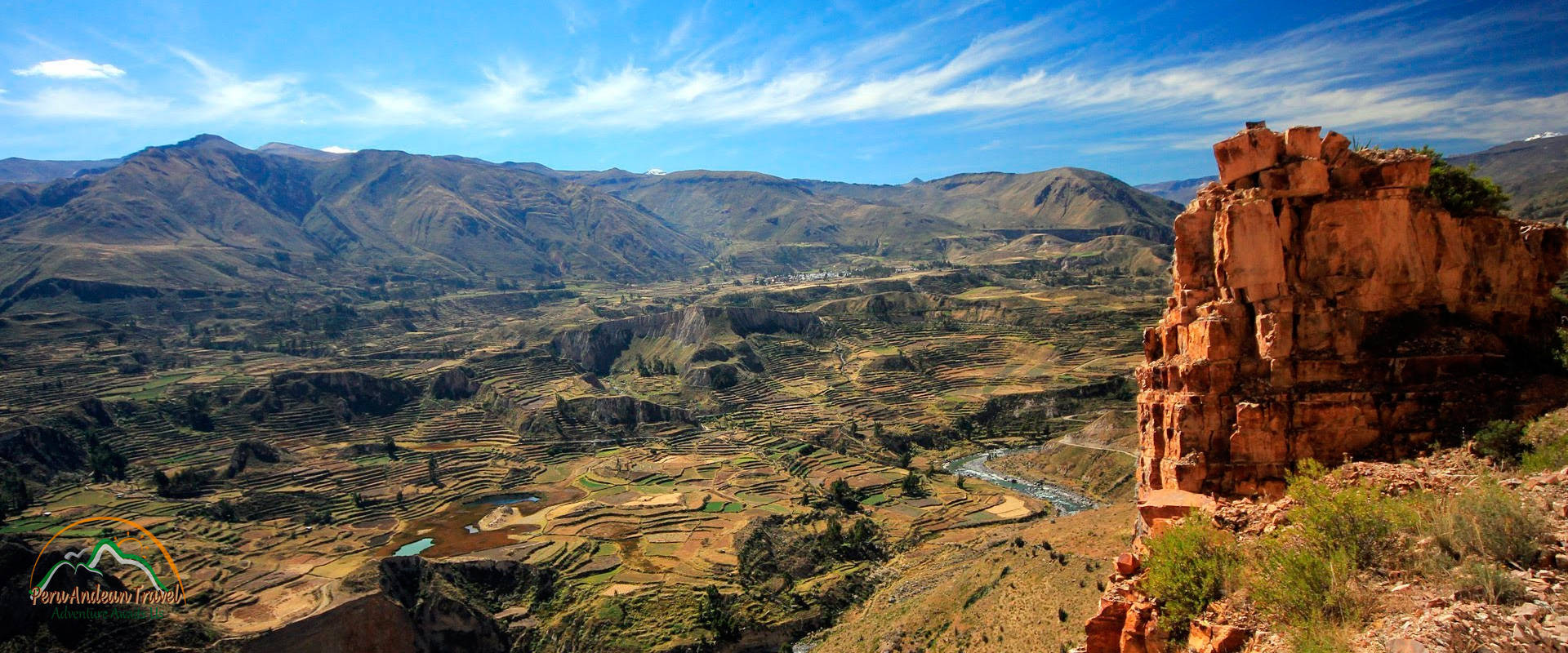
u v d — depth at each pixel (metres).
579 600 108.25
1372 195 30.27
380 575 102.25
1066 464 163.50
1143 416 35.81
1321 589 19.88
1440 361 28.94
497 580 112.94
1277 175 31.00
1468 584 18.00
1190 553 23.42
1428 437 28.08
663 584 111.69
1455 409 28.14
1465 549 19.52
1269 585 20.78
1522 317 30.58
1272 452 29.44
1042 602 62.38
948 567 100.12
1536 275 31.08
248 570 113.31
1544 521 19.75
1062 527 87.44
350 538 133.62
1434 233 30.83
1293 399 29.48
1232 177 32.25
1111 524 78.44
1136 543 31.36
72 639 78.56
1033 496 150.75
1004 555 80.56
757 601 106.25
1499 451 25.48
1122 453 156.00
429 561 110.25
